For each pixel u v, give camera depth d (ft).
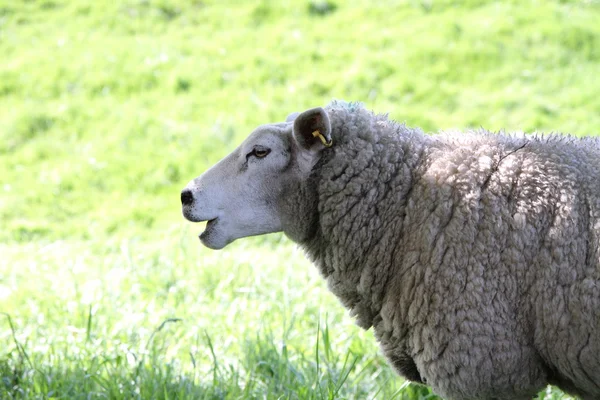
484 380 25.89
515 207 25.98
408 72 82.99
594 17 88.38
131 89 84.79
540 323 25.27
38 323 40.83
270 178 28.76
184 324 40.04
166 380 33.55
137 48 90.02
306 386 32.42
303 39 89.61
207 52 88.84
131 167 74.43
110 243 60.80
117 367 34.35
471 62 83.56
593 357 24.82
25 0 98.94
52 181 73.20
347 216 27.84
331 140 27.94
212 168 29.48
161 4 96.99
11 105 83.76
